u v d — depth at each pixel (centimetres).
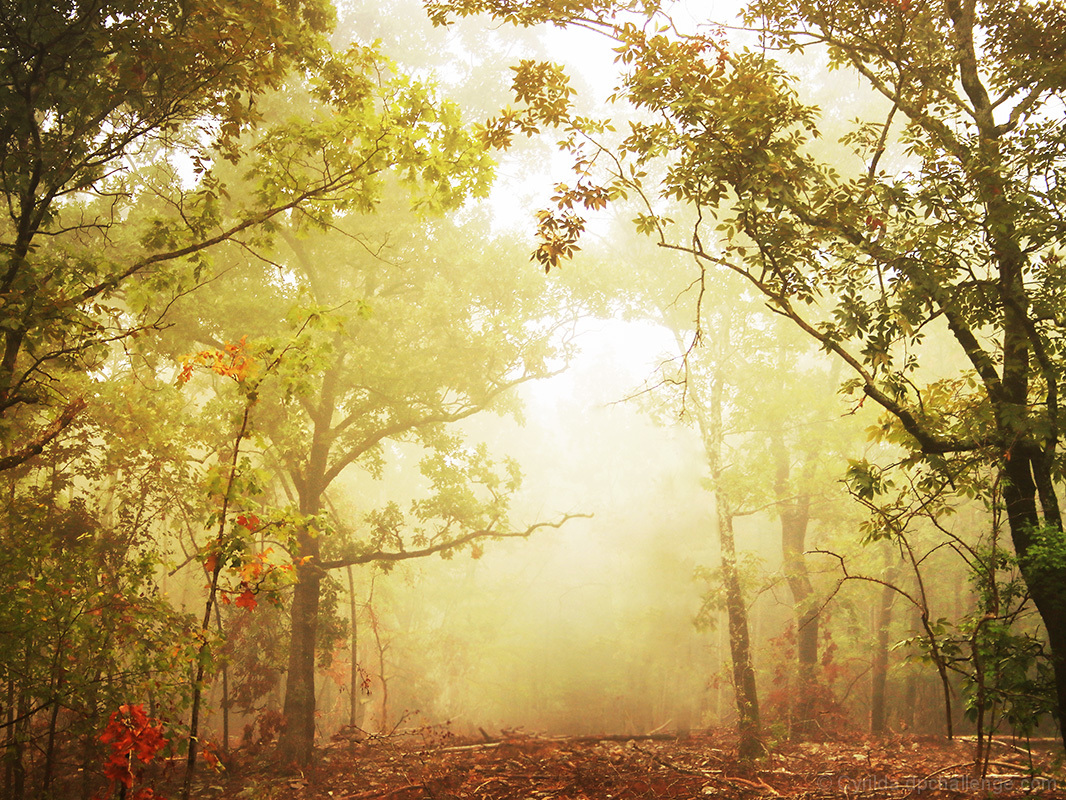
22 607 703
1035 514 830
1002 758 1511
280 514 612
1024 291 841
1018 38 910
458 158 956
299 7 1084
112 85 837
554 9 834
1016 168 803
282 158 927
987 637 774
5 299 734
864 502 864
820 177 804
